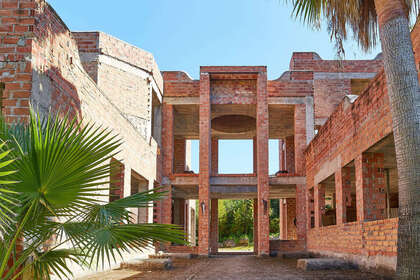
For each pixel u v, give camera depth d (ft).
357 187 36.76
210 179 64.18
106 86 53.57
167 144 67.00
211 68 64.75
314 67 68.49
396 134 18.49
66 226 14.30
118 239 13.84
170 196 65.72
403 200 17.62
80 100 30.42
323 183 54.65
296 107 66.54
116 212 14.55
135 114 57.06
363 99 34.63
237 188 66.08
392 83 18.97
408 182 17.51
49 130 14.07
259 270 36.60
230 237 135.85
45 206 13.74
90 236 13.66
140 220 54.08
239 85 66.49
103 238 13.43
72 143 12.85
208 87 64.44
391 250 28.86
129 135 45.21
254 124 77.10
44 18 24.48
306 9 25.39
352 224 37.99
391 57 19.26
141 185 56.08
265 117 63.31
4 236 13.62
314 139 56.59
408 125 18.03
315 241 55.26
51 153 12.17
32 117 13.21
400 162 18.03
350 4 24.88
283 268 38.63
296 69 68.59
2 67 22.74
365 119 34.22
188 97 68.03
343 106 41.29
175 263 46.80
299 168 65.31
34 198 12.69
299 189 64.54
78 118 29.89
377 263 31.63
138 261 38.45
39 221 14.21
